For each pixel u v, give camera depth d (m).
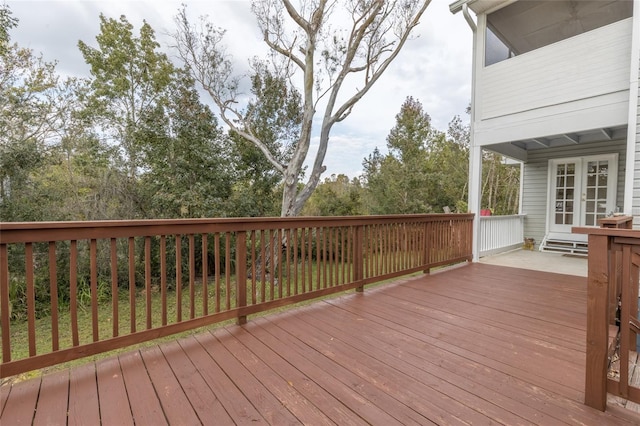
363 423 1.51
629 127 4.04
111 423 1.51
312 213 11.59
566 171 6.96
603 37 4.51
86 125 8.00
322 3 7.39
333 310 3.19
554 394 1.75
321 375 1.94
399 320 2.90
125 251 6.96
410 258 4.56
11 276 5.58
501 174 14.85
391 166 11.68
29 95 6.81
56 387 1.81
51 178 6.89
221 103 8.61
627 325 1.59
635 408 1.62
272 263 3.04
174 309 5.80
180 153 7.46
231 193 8.47
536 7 5.54
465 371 1.99
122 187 7.55
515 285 4.18
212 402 1.67
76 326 1.99
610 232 1.58
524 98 5.33
